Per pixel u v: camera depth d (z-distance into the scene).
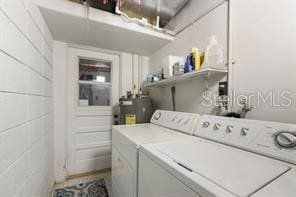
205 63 1.27
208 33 1.49
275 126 0.82
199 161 0.72
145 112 2.07
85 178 2.20
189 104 1.74
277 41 0.97
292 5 0.90
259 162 0.71
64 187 1.96
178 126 1.46
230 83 1.25
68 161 2.21
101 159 2.42
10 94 0.77
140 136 1.23
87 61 2.38
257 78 1.08
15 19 0.84
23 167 0.93
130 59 2.57
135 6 1.65
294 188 0.50
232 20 1.25
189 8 1.75
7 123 0.74
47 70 1.64
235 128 0.99
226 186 0.51
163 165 0.73
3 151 0.70
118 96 2.56
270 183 0.53
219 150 0.88
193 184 0.55
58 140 2.09
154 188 0.80
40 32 1.35
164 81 1.77
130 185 1.10
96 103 2.44
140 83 2.63
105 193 1.83
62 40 2.08
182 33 1.86
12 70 0.80
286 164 0.69
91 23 1.61
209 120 1.20
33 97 1.13
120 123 2.11
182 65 1.52
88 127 2.36
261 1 1.06
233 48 1.24
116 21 1.66
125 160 1.21
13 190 0.79
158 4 1.64
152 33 1.88
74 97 2.27
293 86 0.89
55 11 1.37
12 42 0.80
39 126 1.29
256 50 1.08
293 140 0.72
